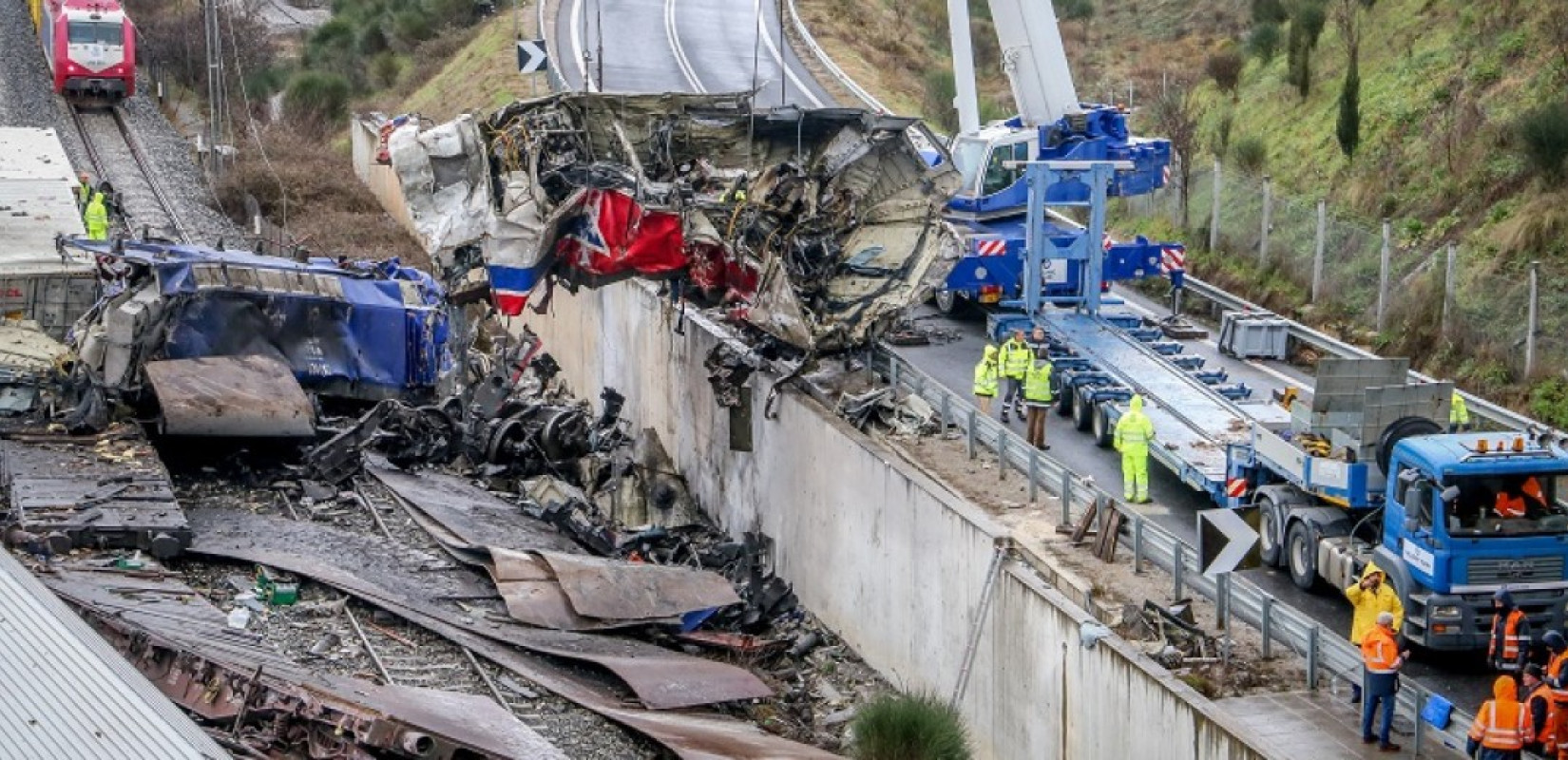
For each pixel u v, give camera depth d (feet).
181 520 165.89
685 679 154.61
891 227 205.46
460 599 165.68
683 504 226.38
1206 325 237.25
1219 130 286.25
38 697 104.83
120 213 306.35
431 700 128.47
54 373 196.44
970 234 226.38
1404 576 133.59
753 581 193.16
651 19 441.27
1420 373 200.75
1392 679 117.91
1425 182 231.71
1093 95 350.64
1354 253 226.79
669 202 194.18
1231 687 130.00
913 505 167.22
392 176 339.98
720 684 155.84
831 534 187.83
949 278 218.79
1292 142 268.41
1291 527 150.20
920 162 205.67
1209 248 252.83
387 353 215.31
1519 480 129.90
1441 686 132.05
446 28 482.69
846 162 204.64
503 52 402.31
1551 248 202.49
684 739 135.33
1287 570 154.10
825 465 187.93
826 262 197.88
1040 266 209.87
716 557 203.10
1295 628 131.44
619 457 226.99
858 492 179.83
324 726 118.62
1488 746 112.37
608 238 196.54
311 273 212.23
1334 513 146.92
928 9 470.80
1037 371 183.42
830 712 166.09
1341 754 119.14
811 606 194.08
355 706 119.44
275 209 347.97
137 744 97.66
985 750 154.51
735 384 209.67
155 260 202.69
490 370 243.40
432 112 397.39
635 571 174.50
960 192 236.43
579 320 279.28
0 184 260.83
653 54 400.47
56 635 111.86
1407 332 207.41
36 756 98.63
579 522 200.64
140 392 197.88
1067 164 207.00
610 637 165.17
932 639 164.66
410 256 316.40
